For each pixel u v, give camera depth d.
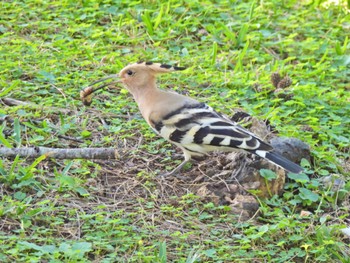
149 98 11.55
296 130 12.67
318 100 13.79
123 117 12.86
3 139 11.36
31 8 15.89
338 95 14.20
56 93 13.30
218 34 15.96
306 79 14.73
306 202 11.09
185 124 11.10
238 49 15.71
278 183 11.18
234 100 13.52
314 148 12.22
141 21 16.03
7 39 14.73
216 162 11.77
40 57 14.20
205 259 9.82
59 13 15.89
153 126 11.39
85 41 15.05
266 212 10.80
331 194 11.29
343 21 17.11
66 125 12.21
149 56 14.84
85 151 11.35
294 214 10.88
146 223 10.40
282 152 11.62
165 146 12.20
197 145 11.06
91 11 16.03
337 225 10.55
